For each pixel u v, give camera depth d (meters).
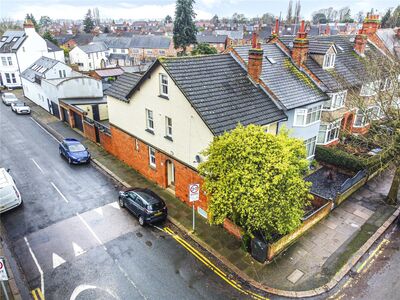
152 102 19.34
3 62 51.16
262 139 13.10
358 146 25.62
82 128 31.70
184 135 17.52
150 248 15.20
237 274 13.66
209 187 14.05
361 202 19.31
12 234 16.03
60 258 14.41
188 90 16.48
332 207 18.28
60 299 12.27
